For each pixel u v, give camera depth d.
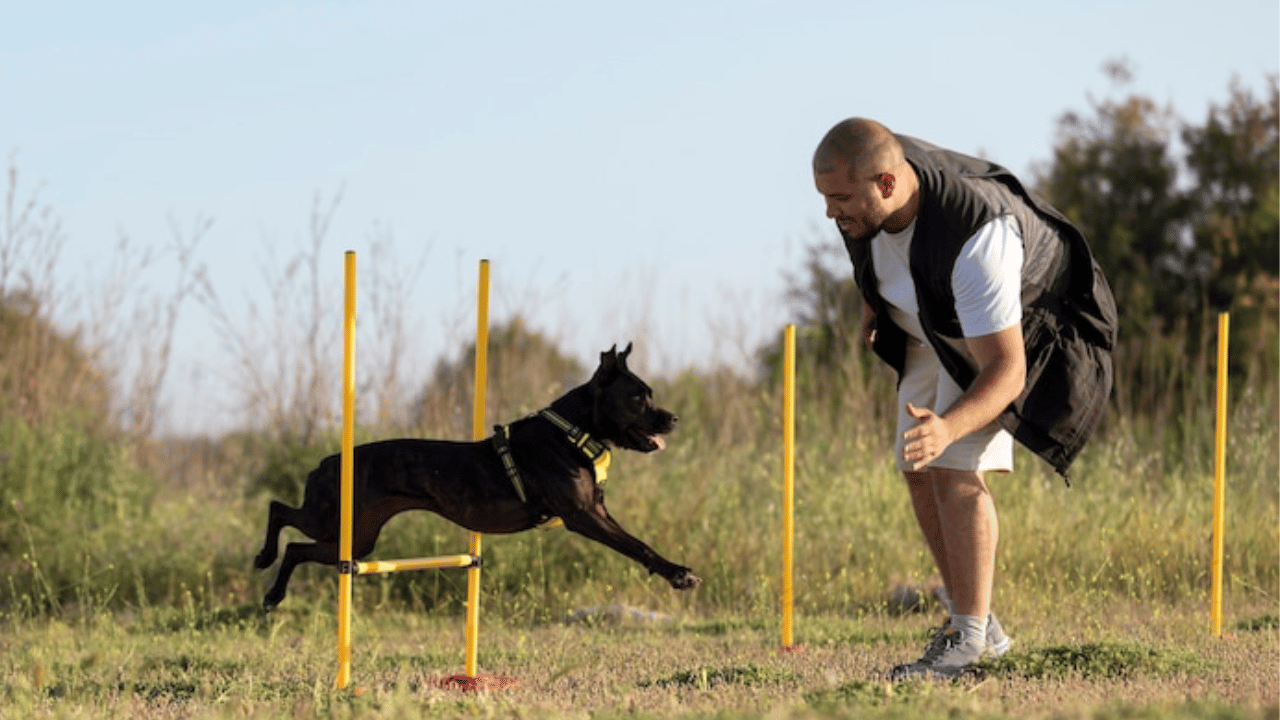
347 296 5.49
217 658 7.32
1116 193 21.25
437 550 10.02
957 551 5.86
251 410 13.34
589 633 8.55
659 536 10.35
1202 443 14.30
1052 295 5.79
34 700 5.50
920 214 5.59
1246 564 10.27
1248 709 4.39
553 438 5.91
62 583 10.32
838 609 9.66
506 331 13.09
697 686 5.63
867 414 12.48
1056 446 5.78
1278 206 20.42
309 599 10.09
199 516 11.84
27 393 12.75
